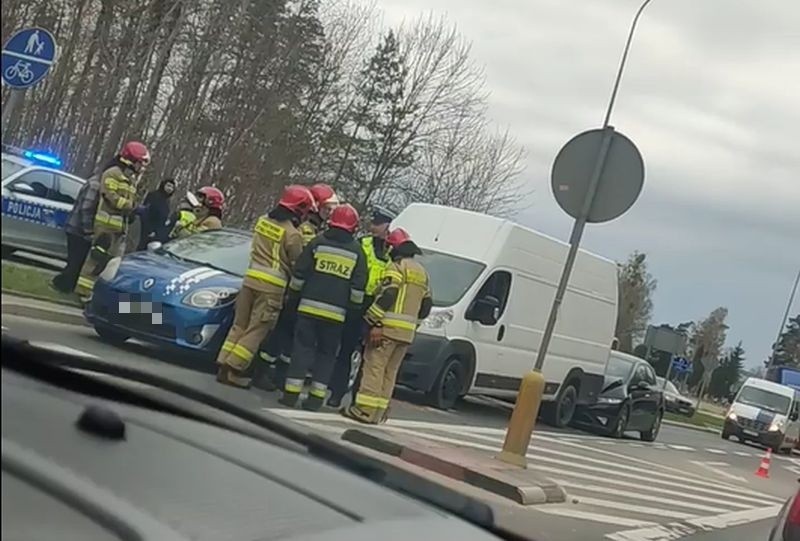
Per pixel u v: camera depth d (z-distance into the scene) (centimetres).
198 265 1082
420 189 4544
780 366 4794
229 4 2867
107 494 197
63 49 2517
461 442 1131
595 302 1817
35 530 172
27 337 309
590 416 1978
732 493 1525
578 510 963
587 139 1004
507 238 1498
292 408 991
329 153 4072
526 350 1575
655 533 956
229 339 980
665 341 3456
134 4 2589
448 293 1420
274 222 985
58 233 1112
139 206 1293
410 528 257
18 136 2412
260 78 3347
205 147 3180
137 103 2577
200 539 200
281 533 221
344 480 288
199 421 306
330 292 984
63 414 223
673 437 2592
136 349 1036
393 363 1059
